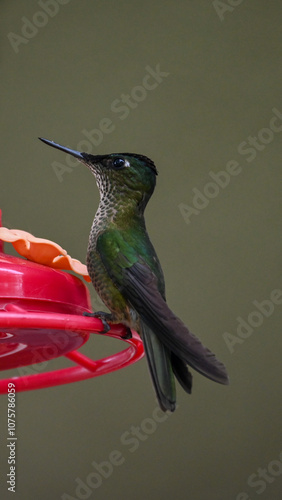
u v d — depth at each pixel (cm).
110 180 431
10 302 351
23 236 398
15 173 882
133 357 409
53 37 944
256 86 862
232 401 801
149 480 779
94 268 401
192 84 883
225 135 857
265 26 880
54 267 402
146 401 812
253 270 824
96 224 420
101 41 930
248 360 805
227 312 816
